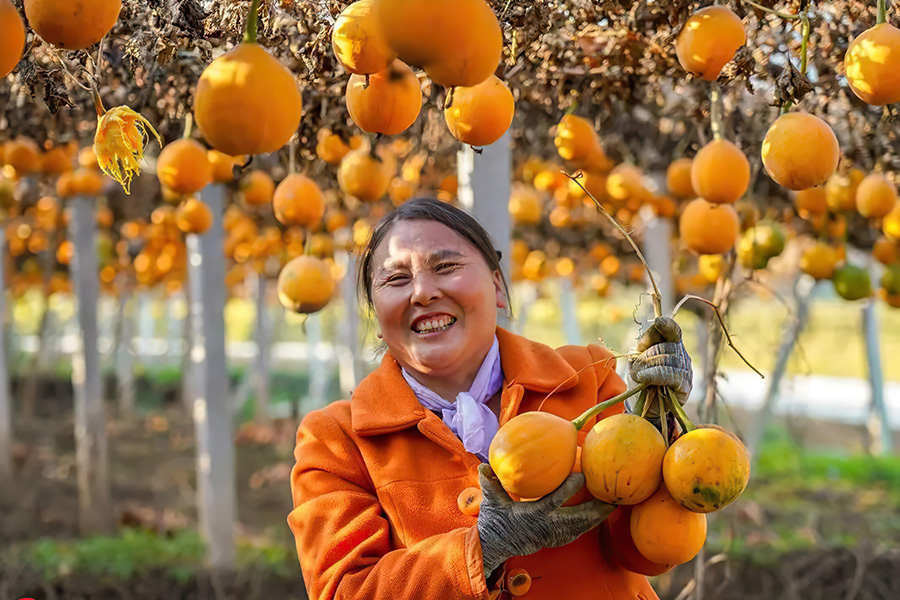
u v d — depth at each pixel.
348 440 1.69
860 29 1.91
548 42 2.00
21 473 8.76
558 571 1.50
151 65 2.11
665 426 1.31
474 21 1.10
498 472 1.27
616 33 1.92
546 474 1.24
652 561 1.32
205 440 5.19
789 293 11.19
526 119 3.18
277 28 1.72
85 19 1.19
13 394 13.51
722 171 1.96
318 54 1.68
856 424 12.51
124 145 1.52
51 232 8.03
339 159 2.46
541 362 1.73
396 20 1.09
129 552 5.77
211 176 2.47
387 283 1.65
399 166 4.03
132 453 10.20
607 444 1.25
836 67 2.01
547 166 4.07
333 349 12.12
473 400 1.63
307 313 2.55
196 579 5.29
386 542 1.55
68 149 3.46
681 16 1.58
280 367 18.58
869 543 5.71
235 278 10.66
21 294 12.51
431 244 1.61
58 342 16.03
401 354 1.67
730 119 2.47
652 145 3.79
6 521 6.89
